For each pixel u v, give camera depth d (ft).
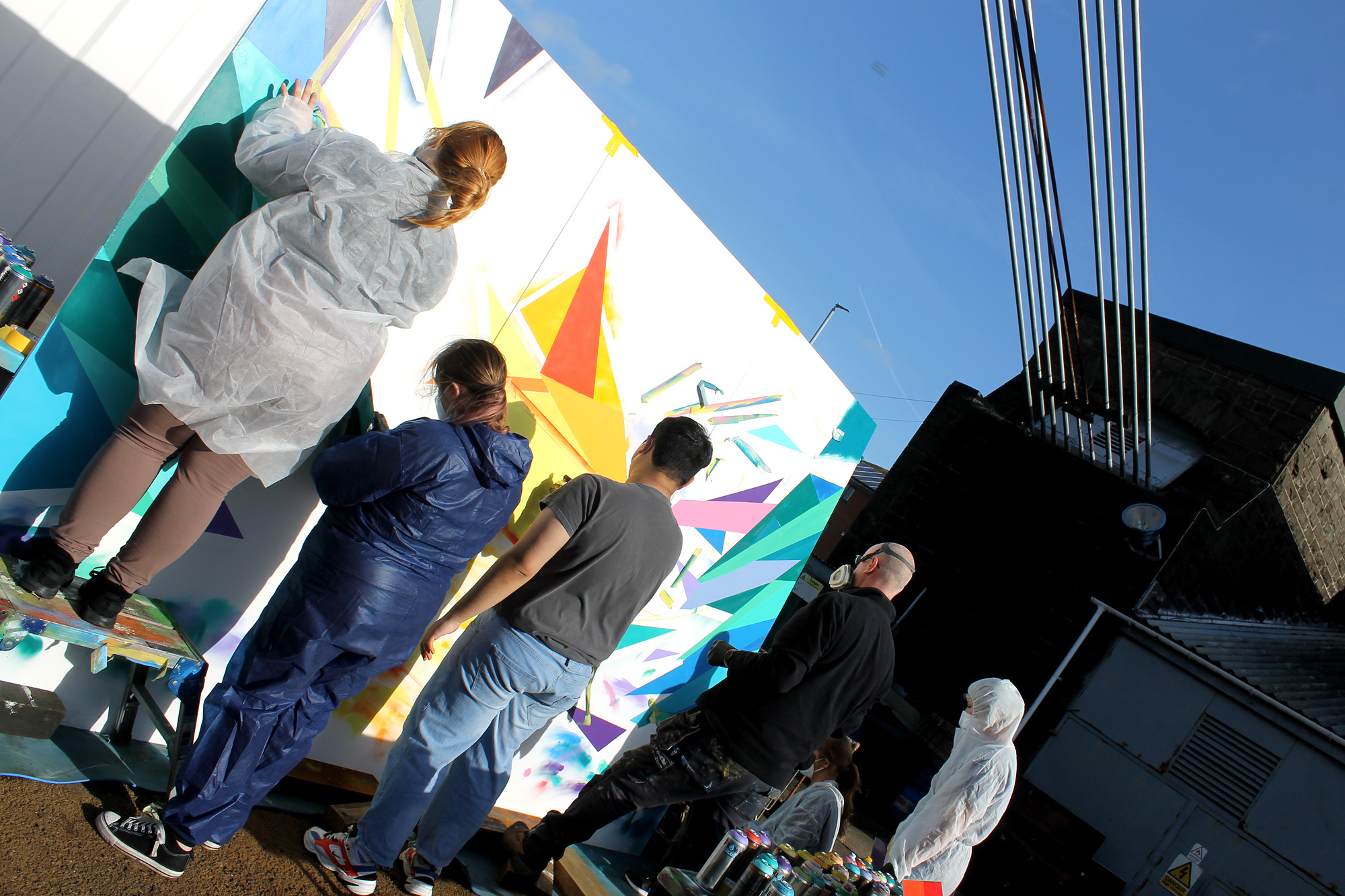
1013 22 14.42
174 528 6.57
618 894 10.05
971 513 37.32
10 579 6.24
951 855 12.76
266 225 6.18
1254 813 28.91
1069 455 35.91
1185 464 35.53
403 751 7.84
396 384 8.55
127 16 10.71
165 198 6.89
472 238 8.83
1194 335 37.32
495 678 7.98
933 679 35.73
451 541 7.04
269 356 6.20
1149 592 33.04
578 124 9.43
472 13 8.30
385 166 6.43
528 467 7.50
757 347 12.48
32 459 6.79
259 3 11.80
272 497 8.21
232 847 7.40
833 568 39.91
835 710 10.68
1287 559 39.91
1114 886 29.27
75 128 10.57
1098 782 31.68
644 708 12.73
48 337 6.61
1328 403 33.94
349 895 7.70
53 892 5.67
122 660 7.81
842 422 14.39
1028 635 34.58
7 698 6.81
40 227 10.57
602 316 10.31
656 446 8.97
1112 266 18.26
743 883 8.34
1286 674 32.89
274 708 6.69
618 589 8.36
